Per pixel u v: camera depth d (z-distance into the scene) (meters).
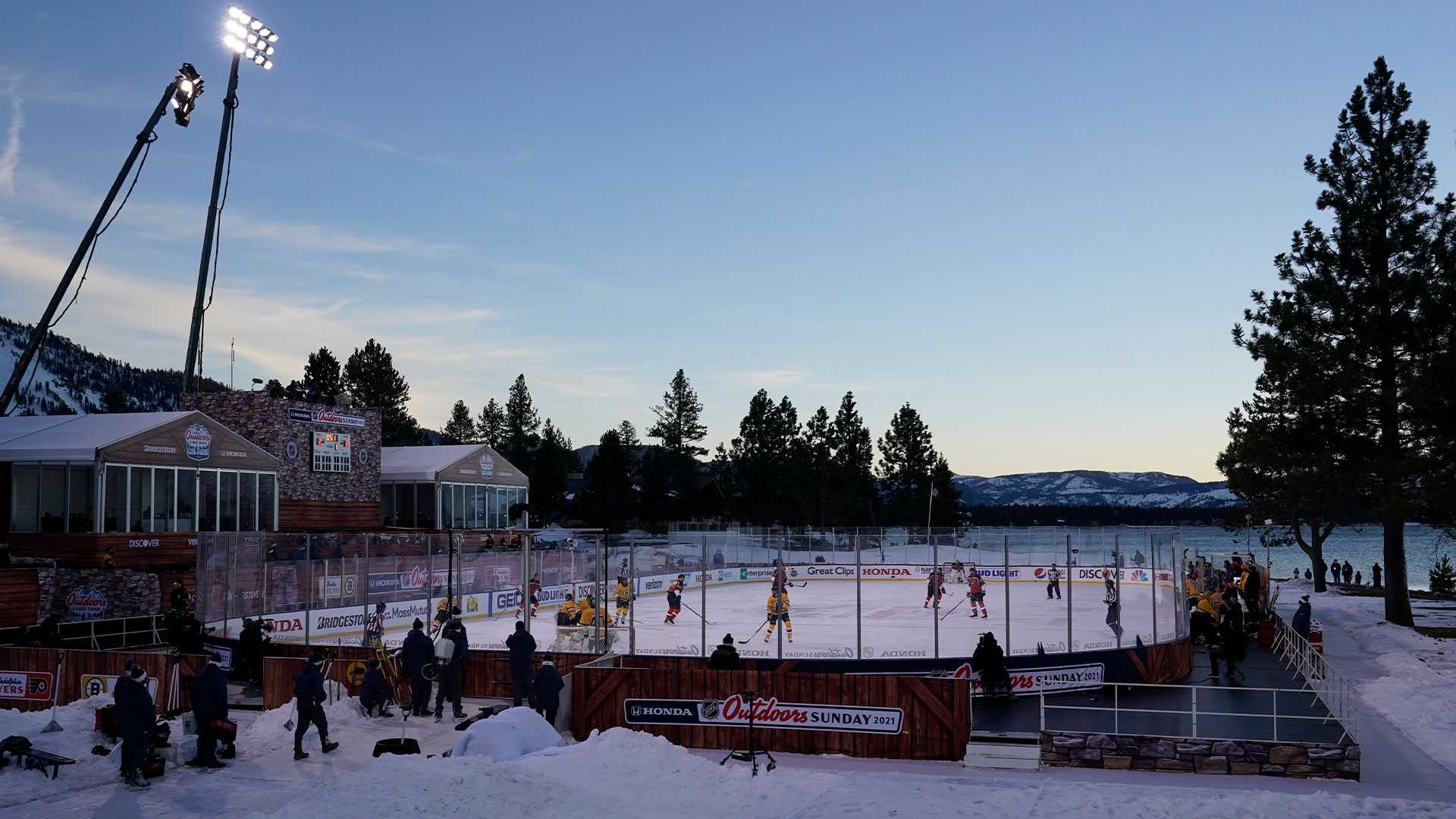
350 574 34.03
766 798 16.67
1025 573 53.38
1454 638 39.53
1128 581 50.25
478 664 26.61
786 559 54.34
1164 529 48.06
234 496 45.97
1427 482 38.69
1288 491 43.62
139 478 41.38
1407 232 41.84
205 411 52.62
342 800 14.21
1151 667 28.33
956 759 20.34
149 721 18.19
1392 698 25.98
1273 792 16.67
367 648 27.05
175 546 41.81
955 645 32.25
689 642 32.09
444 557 37.25
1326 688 26.08
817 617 39.81
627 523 85.06
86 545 38.88
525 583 27.81
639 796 16.36
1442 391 38.12
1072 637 33.19
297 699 19.98
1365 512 41.97
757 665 26.95
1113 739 19.42
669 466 120.38
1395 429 41.47
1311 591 68.44
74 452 39.53
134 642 35.44
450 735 22.12
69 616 36.16
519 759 18.05
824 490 107.81
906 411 113.44
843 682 21.08
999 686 25.14
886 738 20.77
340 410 55.75
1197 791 16.86
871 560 54.00
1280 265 44.91
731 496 124.38
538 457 103.12
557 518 99.25
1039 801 16.36
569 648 28.39
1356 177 43.72
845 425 111.38
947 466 113.75
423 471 60.19
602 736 19.36
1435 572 77.25
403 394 129.12
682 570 49.19
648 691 22.33
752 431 112.62
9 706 25.70
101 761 19.12
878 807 16.02
